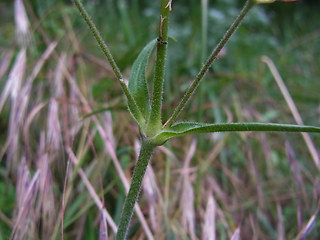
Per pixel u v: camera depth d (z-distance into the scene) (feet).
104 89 0.55
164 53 0.23
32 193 0.37
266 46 0.86
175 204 0.44
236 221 0.46
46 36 0.55
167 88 0.47
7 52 0.55
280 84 0.57
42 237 0.38
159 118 0.25
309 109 0.72
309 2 1.43
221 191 0.48
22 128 0.45
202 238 0.38
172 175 0.47
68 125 0.46
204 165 0.47
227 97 0.65
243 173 0.54
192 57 0.67
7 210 0.41
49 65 0.54
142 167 0.26
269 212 0.50
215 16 0.71
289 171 0.54
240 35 0.79
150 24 0.73
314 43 1.11
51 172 0.41
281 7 1.17
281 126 0.21
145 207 0.43
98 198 0.37
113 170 0.43
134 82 0.26
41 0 0.63
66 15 0.60
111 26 0.83
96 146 0.46
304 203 0.49
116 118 0.50
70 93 0.48
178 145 0.52
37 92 0.51
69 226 0.41
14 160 0.43
